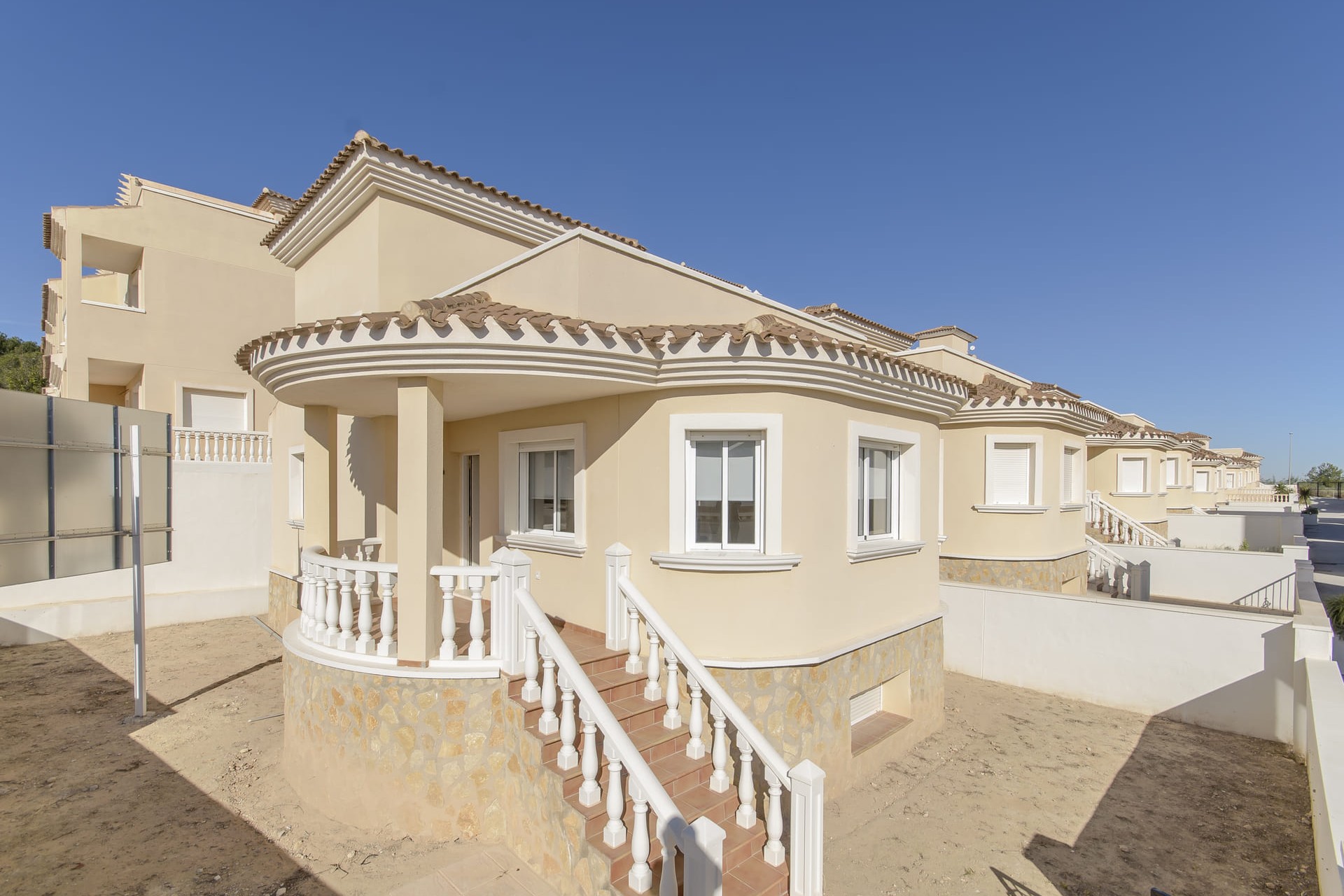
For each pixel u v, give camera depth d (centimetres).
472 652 680
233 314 2006
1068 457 1689
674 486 766
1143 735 963
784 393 757
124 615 1518
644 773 497
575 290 767
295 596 1405
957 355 1541
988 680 1216
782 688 725
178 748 882
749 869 554
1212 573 1788
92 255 1997
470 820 651
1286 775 835
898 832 698
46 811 717
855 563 834
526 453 987
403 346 654
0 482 801
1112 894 596
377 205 978
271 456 1783
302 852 633
